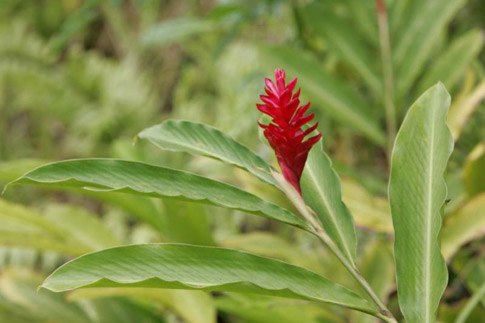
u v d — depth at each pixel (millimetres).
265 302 2279
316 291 1794
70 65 7559
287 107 1817
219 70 6137
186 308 2414
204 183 1836
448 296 2525
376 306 1817
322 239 1843
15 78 7375
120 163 1829
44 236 2523
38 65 7672
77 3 8148
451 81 2639
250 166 1894
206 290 1749
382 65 2785
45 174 1809
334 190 1927
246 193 1837
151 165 1834
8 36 7609
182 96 6996
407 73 2732
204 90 7180
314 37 3725
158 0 7859
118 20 8234
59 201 7027
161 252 1775
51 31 8805
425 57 2711
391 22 2785
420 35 2742
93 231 2670
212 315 2395
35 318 2557
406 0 2770
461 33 3871
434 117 1889
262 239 2631
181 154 5820
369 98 3627
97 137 7148
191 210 2428
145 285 1723
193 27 3543
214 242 2502
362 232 3094
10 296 2600
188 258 1781
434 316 1816
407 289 1834
